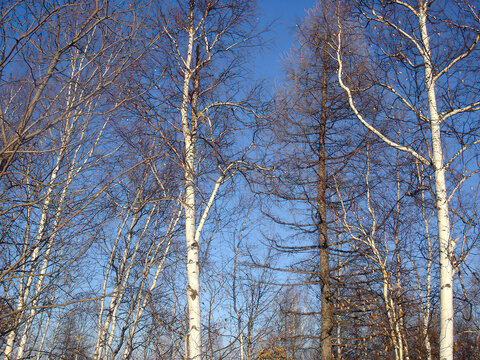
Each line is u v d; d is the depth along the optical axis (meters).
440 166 7.84
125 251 12.12
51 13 6.07
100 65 7.24
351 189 12.36
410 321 12.24
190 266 8.50
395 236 11.72
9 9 6.01
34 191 7.88
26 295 9.05
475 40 8.02
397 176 11.70
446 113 8.26
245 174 10.21
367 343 11.88
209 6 9.88
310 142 12.84
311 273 12.16
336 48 11.46
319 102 13.09
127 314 11.98
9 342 8.81
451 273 7.30
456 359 9.98
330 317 11.75
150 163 9.59
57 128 8.20
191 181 9.19
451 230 7.93
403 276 11.33
